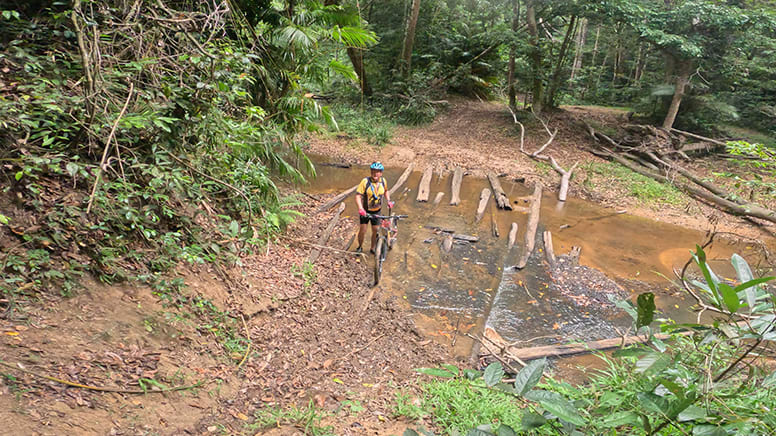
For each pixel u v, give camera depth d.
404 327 5.49
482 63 19.92
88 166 3.90
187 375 3.60
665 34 14.92
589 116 19.81
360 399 4.00
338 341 4.94
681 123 18.22
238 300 4.84
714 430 1.62
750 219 10.72
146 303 3.96
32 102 3.96
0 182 3.60
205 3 5.94
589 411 2.77
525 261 7.60
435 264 7.31
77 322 3.38
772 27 14.57
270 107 8.10
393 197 10.38
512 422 3.61
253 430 3.34
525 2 17.97
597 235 9.23
